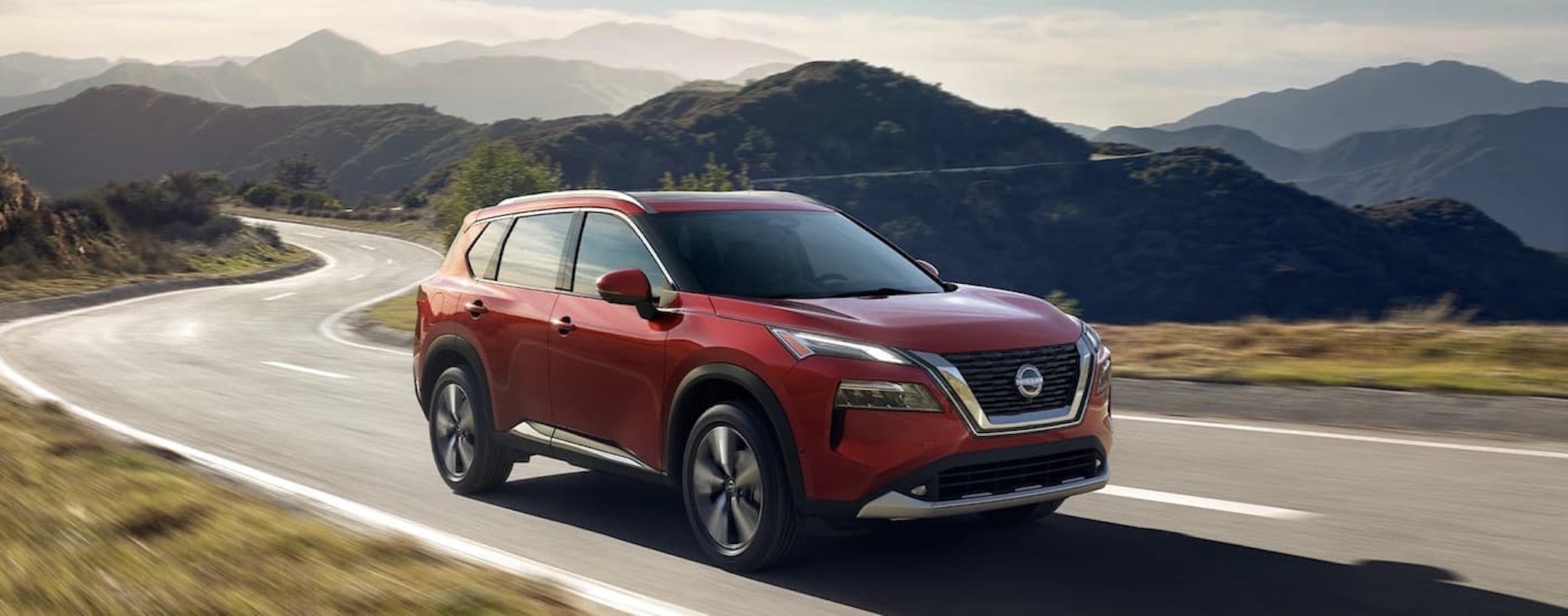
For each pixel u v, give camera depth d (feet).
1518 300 524.52
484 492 24.38
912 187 620.49
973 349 16.72
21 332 80.74
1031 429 16.93
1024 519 20.27
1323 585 16.52
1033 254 577.02
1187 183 602.85
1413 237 574.15
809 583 17.48
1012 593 16.66
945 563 18.28
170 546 17.03
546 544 20.24
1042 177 623.36
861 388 16.57
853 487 16.62
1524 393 30.91
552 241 22.50
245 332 75.82
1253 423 29.76
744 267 19.71
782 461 17.46
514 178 145.07
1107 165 625.41
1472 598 15.74
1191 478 23.71
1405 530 19.29
